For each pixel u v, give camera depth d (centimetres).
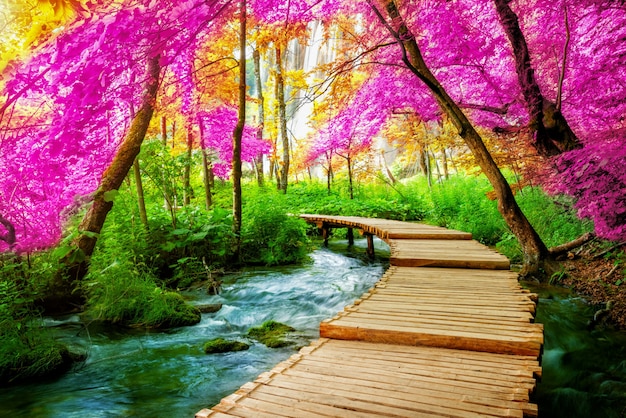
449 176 2039
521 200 1041
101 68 162
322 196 1941
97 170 538
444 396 251
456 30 785
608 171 500
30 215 417
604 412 388
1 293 466
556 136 714
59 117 189
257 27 682
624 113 621
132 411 370
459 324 371
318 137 1766
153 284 659
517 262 888
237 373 445
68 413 365
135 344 525
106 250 686
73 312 628
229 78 1129
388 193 1997
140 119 665
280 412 235
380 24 823
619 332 537
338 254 1191
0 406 377
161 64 181
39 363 439
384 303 448
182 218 960
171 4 156
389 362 308
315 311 665
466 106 884
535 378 285
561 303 641
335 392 259
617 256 712
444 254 695
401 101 1059
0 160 239
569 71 755
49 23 141
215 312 661
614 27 644
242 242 991
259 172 1978
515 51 729
